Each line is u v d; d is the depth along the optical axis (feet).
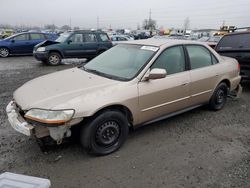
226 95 17.75
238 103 19.43
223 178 10.00
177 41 14.57
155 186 9.49
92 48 42.47
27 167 10.52
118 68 13.20
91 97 10.61
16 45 50.29
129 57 13.70
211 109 17.25
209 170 10.53
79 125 10.88
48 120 9.69
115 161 11.07
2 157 11.20
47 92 11.05
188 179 9.91
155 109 12.91
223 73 16.67
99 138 11.10
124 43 15.33
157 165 10.83
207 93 15.88
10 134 13.44
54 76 13.38
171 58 13.71
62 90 11.14
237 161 11.23
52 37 53.52
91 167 10.61
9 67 37.78
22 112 11.12
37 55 40.09
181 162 11.09
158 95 12.75
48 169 10.42
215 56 16.61
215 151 12.07
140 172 10.33
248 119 16.16
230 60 18.11
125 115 11.96
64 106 9.96
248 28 25.46
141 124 12.81
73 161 11.00
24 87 12.37
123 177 10.00
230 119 16.07
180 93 13.89
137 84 11.98
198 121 15.61
